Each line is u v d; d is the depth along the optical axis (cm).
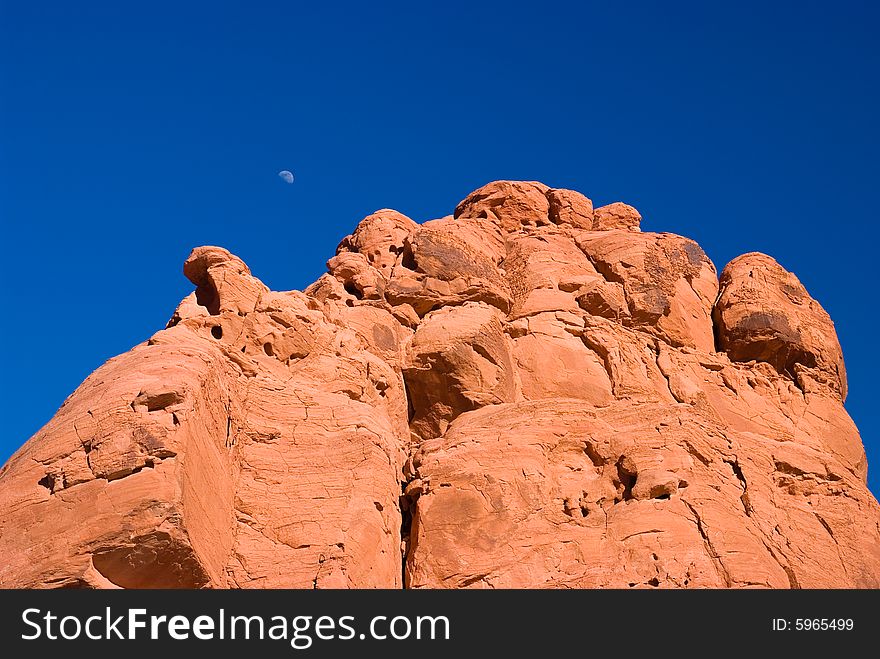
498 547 2855
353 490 2839
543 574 2822
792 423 3553
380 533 2812
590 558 2853
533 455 3017
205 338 2972
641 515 2917
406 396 3294
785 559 2978
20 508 2486
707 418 3331
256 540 2716
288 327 3112
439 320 3412
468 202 4128
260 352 3053
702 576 2798
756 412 3522
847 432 3625
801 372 3719
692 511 2941
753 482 3142
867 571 3098
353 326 3316
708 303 3822
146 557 2412
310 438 2916
